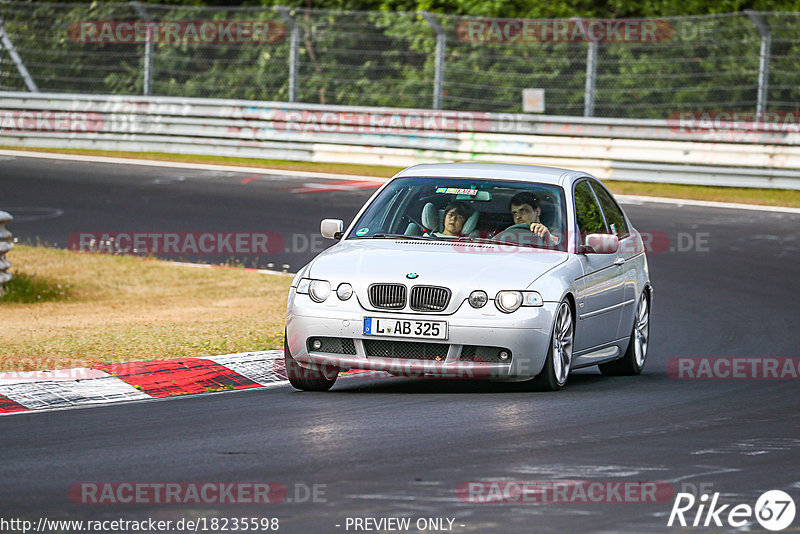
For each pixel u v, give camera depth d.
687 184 52.00
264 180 52.28
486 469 13.30
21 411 16.97
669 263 36.34
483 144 54.66
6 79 66.56
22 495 12.18
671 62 58.69
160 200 47.00
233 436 15.13
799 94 56.88
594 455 14.07
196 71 67.31
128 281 33.81
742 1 68.25
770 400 18.45
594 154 52.94
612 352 21.42
